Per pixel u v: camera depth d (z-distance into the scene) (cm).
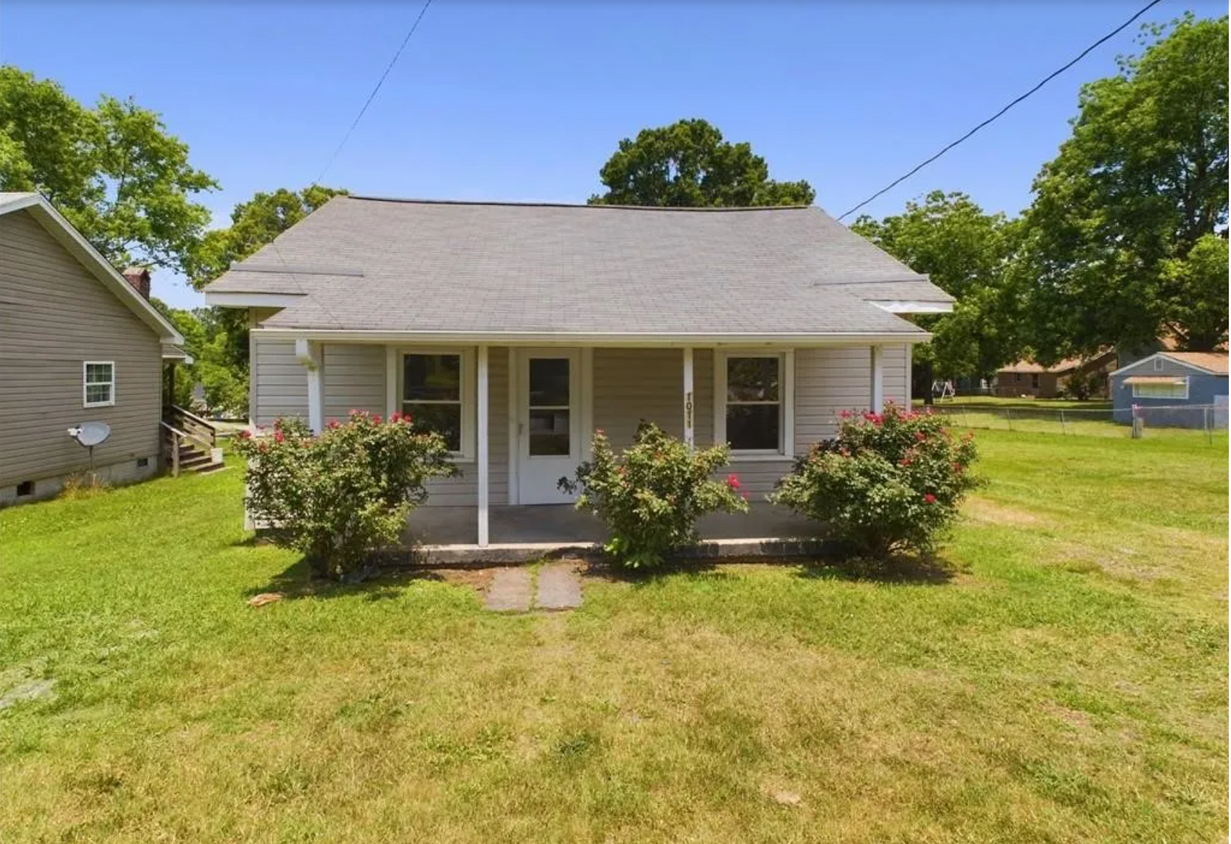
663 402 887
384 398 820
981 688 397
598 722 358
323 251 867
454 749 331
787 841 266
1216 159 2631
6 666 426
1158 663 434
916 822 277
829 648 456
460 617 513
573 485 695
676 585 591
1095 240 2744
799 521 798
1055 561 678
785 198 3338
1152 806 287
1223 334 2741
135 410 1469
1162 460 1525
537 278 812
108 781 303
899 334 670
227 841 267
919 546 646
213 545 761
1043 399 5078
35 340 1175
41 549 770
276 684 400
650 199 3394
